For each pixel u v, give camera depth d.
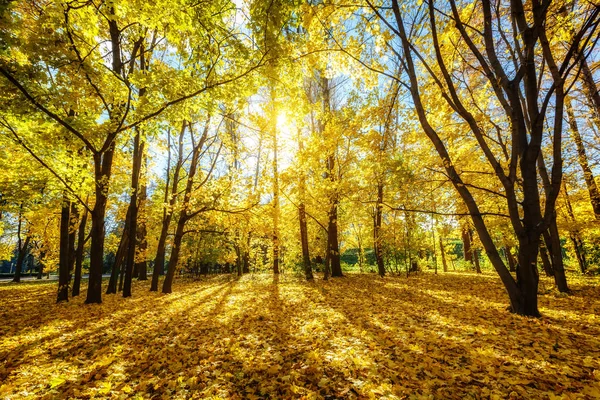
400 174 9.84
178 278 21.61
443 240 19.38
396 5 6.11
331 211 14.21
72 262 12.64
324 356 3.75
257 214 13.38
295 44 6.59
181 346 4.50
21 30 5.07
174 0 4.41
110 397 2.94
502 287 9.79
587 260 15.41
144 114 6.32
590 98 9.02
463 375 3.05
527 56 5.66
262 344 4.49
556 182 5.57
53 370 3.67
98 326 6.02
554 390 2.74
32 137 6.82
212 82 6.08
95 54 5.75
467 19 7.27
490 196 11.52
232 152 12.63
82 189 8.04
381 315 6.21
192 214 12.54
